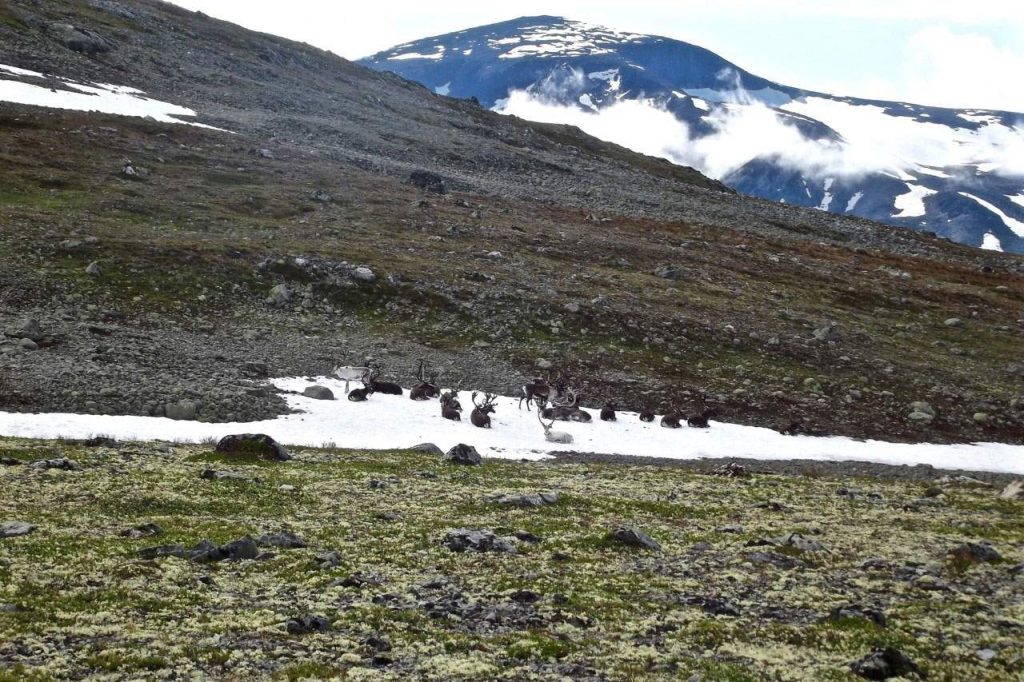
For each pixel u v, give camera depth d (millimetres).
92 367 42406
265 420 41062
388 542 21578
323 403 44656
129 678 12359
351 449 37781
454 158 117438
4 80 93438
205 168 85062
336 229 75188
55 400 38125
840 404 56812
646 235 95000
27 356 42312
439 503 26906
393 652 14164
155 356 46156
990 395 61438
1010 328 80812
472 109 169000
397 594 17312
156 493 24719
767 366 61281
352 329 57031
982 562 22562
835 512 29906
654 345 61875
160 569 17734
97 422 36562
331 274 62469
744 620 17109
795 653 15383
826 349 66000
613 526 25141
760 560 21812
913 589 19875
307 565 18875
